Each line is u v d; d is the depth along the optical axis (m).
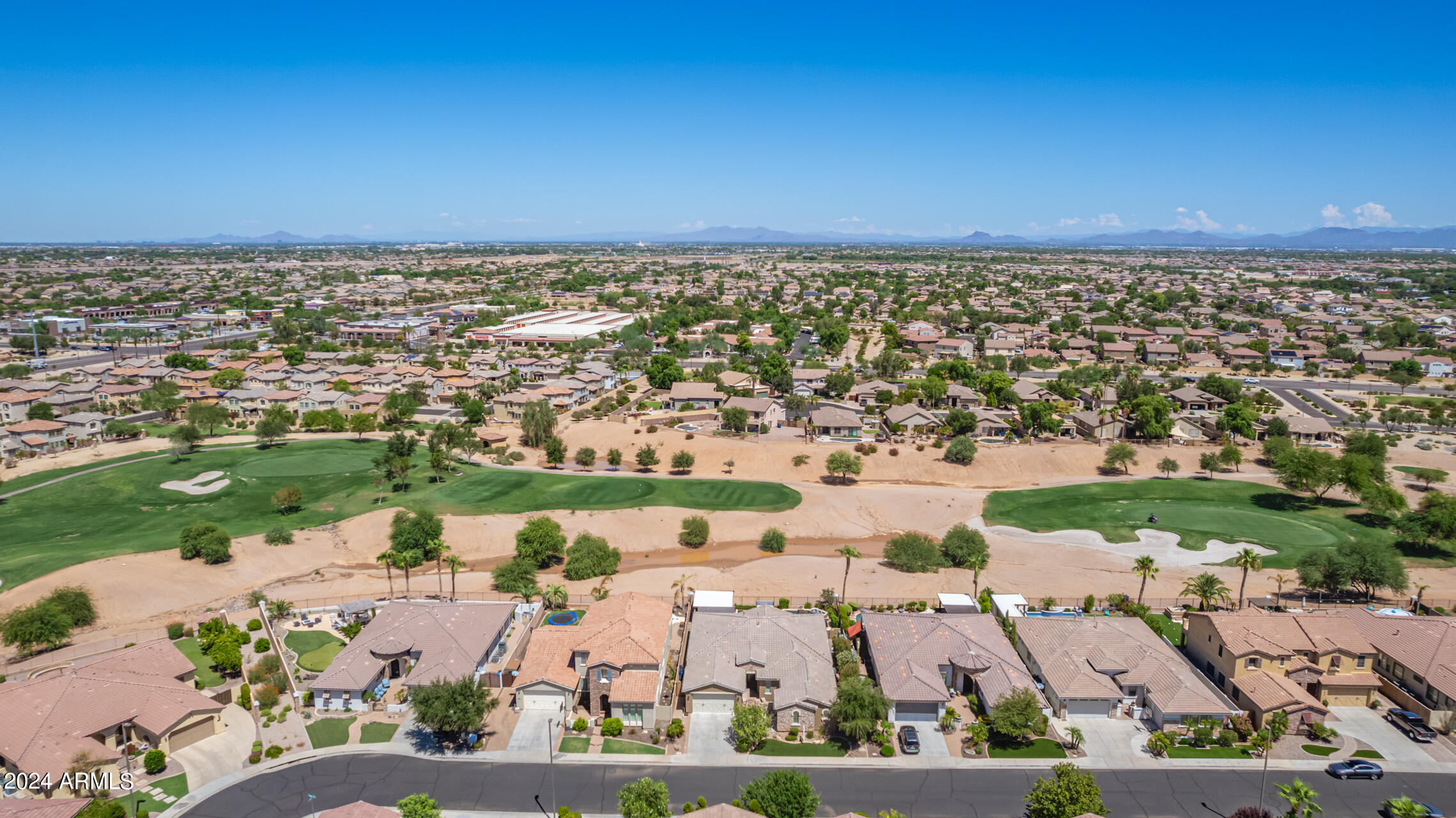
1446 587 107.12
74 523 127.44
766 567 117.06
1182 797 67.12
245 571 112.12
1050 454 163.50
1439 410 193.12
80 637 93.69
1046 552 122.06
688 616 97.88
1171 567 116.00
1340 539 123.50
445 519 129.62
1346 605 102.56
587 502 138.75
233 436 179.75
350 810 59.22
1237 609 100.69
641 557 121.75
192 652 89.94
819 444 170.00
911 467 159.38
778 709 75.38
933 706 77.12
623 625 83.94
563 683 77.69
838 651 86.88
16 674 84.56
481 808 65.19
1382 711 79.75
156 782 67.81
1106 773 70.12
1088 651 83.00
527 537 114.44
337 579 112.12
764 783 62.31
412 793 66.81
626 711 76.38
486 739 74.31
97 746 68.56
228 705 79.81
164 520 128.88
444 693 72.31
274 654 88.50
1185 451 166.62
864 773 70.19
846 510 139.38
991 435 178.75
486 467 159.75
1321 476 136.00
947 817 64.62
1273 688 77.81
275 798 66.00
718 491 146.62
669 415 197.50
